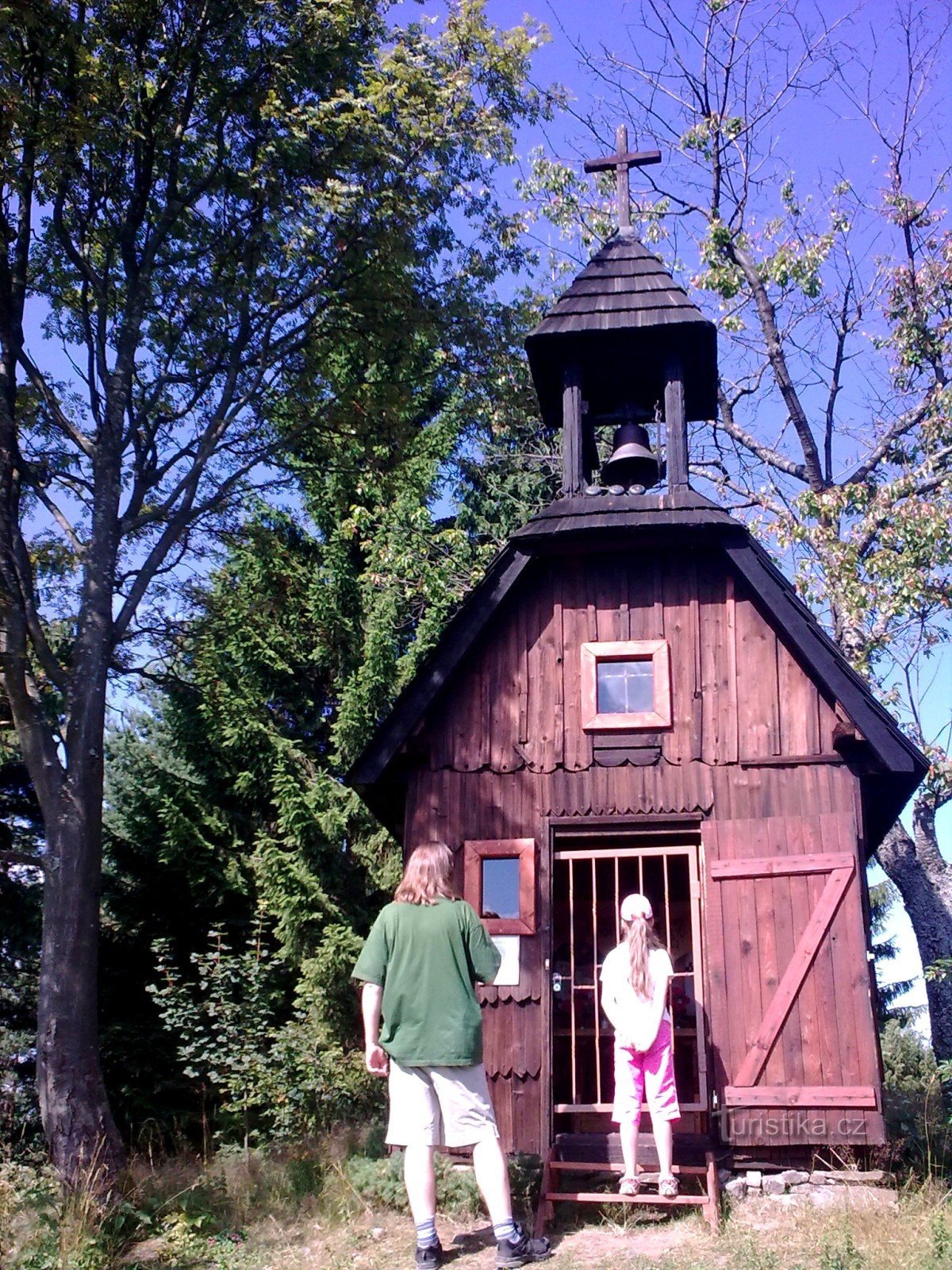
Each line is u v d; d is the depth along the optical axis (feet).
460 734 33.86
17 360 40.91
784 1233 25.29
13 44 36.11
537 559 34.81
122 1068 50.21
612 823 32.30
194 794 55.83
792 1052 29.45
